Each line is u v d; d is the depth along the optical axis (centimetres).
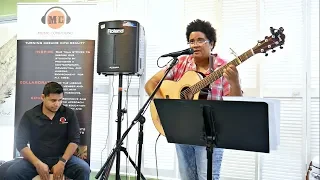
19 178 264
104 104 328
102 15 331
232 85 227
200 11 292
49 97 280
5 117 363
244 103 158
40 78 306
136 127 312
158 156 305
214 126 171
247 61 275
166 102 179
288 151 258
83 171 273
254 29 273
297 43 260
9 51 365
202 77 243
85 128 299
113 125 324
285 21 263
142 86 313
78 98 302
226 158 278
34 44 309
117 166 257
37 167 266
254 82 273
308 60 256
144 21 315
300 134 256
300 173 254
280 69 265
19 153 296
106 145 324
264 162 266
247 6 275
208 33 246
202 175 239
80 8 306
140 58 282
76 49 304
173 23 305
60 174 267
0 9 375
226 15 282
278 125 164
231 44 279
